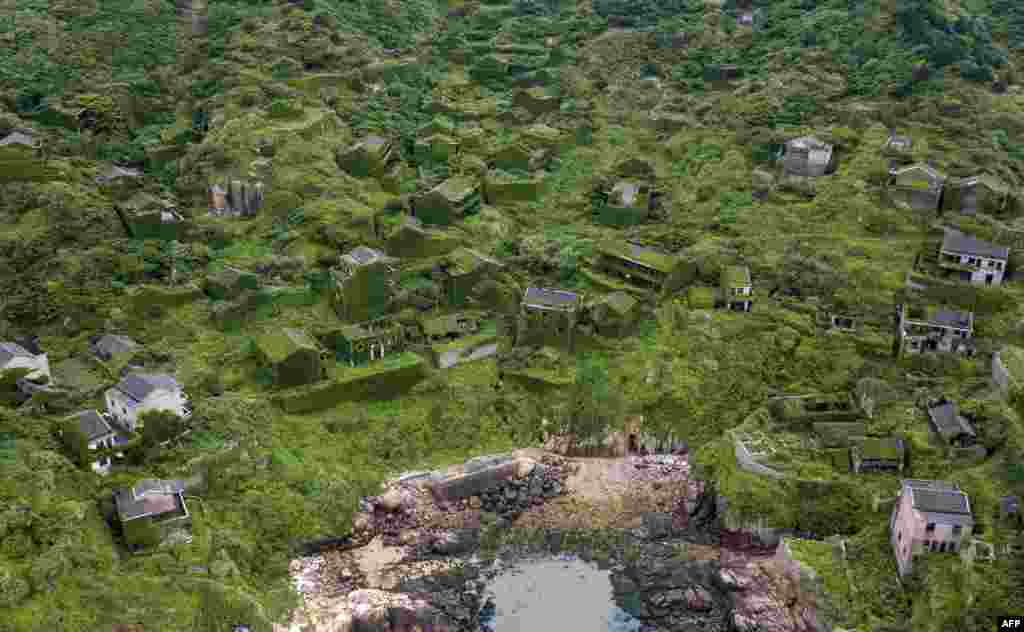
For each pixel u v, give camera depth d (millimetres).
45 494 93688
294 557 107250
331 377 123062
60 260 130750
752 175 164000
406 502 115562
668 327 134000
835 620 95875
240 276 131625
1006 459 103312
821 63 191875
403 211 154250
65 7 198000
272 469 111750
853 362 125562
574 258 146000
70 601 86938
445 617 101062
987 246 132375
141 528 96250
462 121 185250
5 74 176500
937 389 118312
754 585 103688
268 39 196125
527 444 125562
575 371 129375
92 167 156375
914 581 96250
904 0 194000
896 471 110000
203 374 119438
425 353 131250
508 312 139500
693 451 123938
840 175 157250
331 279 134875
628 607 103562
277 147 159625
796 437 116312
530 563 109125
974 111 169750
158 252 137875
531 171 170250
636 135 182750
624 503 117875
